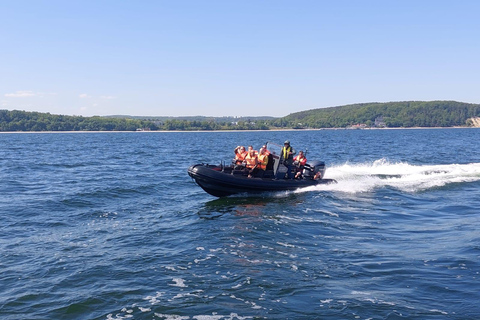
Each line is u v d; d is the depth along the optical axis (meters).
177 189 16.97
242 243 9.34
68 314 6.19
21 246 9.17
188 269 7.86
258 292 6.86
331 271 7.67
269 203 13.39
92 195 15.20
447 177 18.55
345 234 10.05
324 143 60.00
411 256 8.37
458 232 10.08
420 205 13.30
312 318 6.01
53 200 14.17
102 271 7.75
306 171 16.14
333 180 16.62
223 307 6.38
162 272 7.71
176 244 9.34
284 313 6.17
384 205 13.26
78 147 51.53
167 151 42.66
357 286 7.01
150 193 15.97
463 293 6.64
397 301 6.44
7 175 21.45
